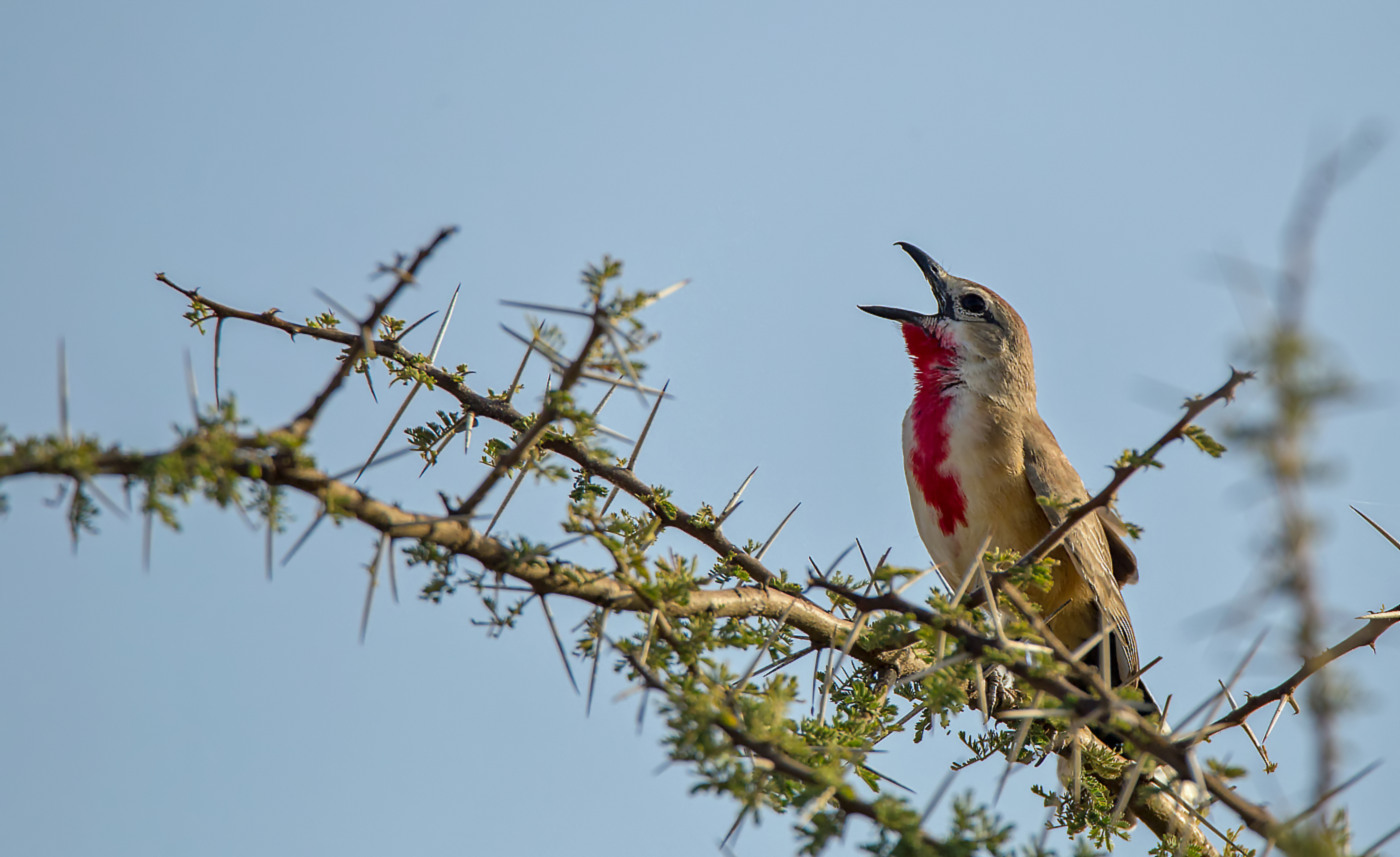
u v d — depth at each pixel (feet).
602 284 17.38
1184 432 19.02
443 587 18.84
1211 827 24.03
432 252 17.38
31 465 14.67
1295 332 10.75
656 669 19.42
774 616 23.95
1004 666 19.61
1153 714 25.17
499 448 24.39
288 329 24.17
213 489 15.53
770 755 17.20
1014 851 15.99
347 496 17.66
